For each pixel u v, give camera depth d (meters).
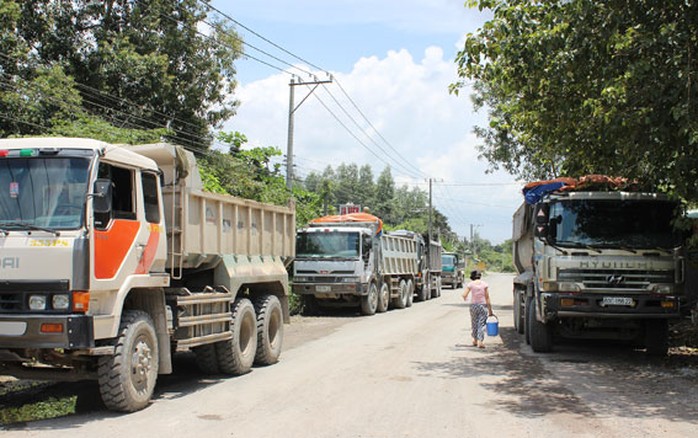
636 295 11.41
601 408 7.91
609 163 11.95
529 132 12.86
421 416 7.40
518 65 10.32
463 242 126.88
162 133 21.69
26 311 6.77
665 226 11.65
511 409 7.82
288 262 13.34
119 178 7.72
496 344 14.23
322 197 30.80
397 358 11.95
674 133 9.69
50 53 27.14
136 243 7.84
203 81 30.12
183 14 29.41
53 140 7.36
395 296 25.03
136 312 7.90
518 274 17.39
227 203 10.53
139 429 6.79
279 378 9.97
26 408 8.02
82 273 6.81
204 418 7.31
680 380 9.88
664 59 9.66
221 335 9.82
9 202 7.12
